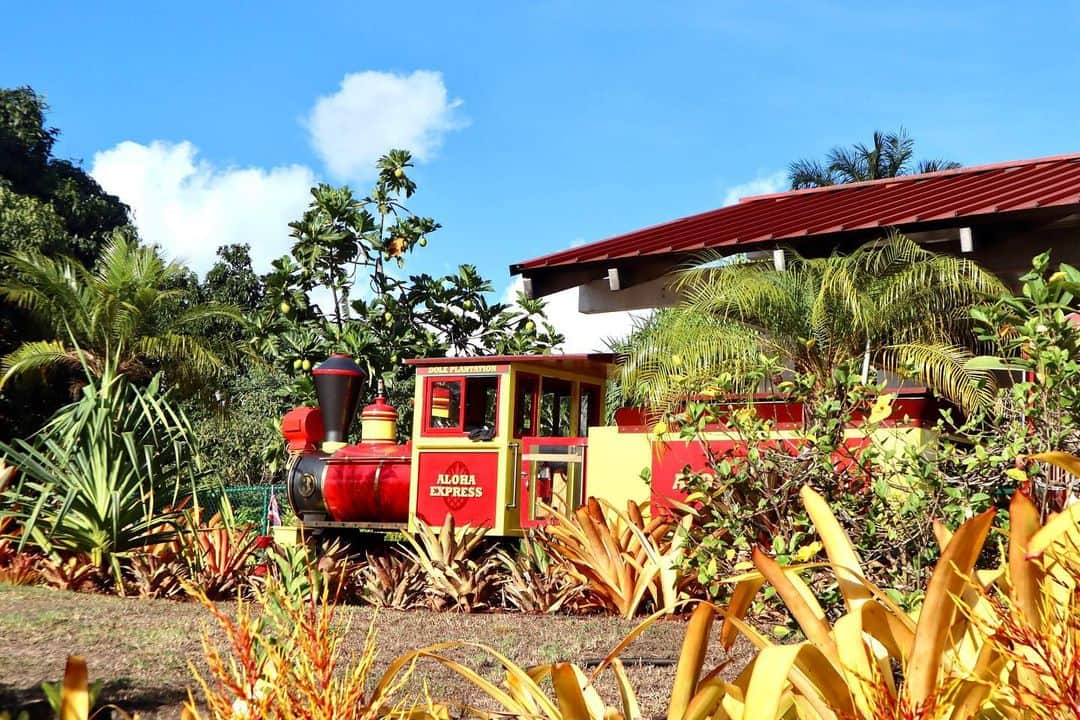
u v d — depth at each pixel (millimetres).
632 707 3074
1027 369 4852
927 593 2277
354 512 12039
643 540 8430
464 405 11148
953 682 2312
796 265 9594
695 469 8711
